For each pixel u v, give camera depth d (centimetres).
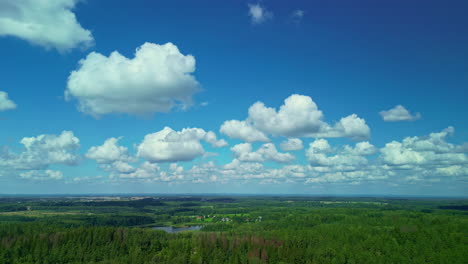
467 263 16862
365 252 19762
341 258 19262
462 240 19825
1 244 19562
